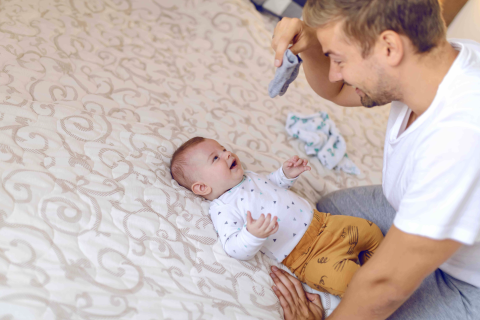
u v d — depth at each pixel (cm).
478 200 62
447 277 93
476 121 61
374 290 73
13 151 96
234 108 168
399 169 79
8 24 146
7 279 73
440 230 62
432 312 90
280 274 106
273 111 180
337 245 111
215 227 110
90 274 81
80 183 97
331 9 65
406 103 74
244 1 226
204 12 211
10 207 84
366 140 189
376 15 62
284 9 231
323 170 162
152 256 91
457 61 66
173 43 193
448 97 65
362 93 79
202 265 96
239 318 88
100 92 139
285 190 123
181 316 82
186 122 147
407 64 67
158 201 105
